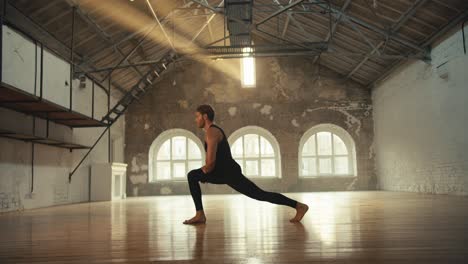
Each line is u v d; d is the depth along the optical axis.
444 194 11.77
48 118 10.30
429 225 4.11
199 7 12.16
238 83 17.97
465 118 10.45
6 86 6.64
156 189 17.48
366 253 2.57
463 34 10.36
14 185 9.05
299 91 17.89
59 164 11.48
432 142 12.39
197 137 17.75
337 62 16.81
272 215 5.70
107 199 13.45
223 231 3.89
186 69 18.06
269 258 2.47
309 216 5.45
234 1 10.36
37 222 5.64
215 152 4.20
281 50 13.16
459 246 2.77
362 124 17.69
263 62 18.08
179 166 17.91
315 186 17.41
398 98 14.96
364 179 17.42
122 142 17.47
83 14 10.06
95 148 14.16
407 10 10.95
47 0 8.85
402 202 8.45
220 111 17.89
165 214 6.65
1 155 8.56
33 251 2.97
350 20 12.50
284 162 17.53
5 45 6.96
